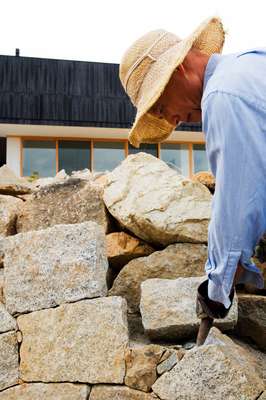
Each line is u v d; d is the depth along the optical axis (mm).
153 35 1665
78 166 12242
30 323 2275
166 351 2066
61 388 2166
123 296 2496
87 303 2215
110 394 2096
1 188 3113
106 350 2143
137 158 2674
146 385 2051
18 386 2213
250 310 2348
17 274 2346
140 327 2430
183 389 1926
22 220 2805
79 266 2262
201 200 2523
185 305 2203
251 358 2199
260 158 1301
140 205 2496
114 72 12273
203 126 1434
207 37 1634
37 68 11914
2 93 11656
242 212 1299
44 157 12180
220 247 1347
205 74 1550
